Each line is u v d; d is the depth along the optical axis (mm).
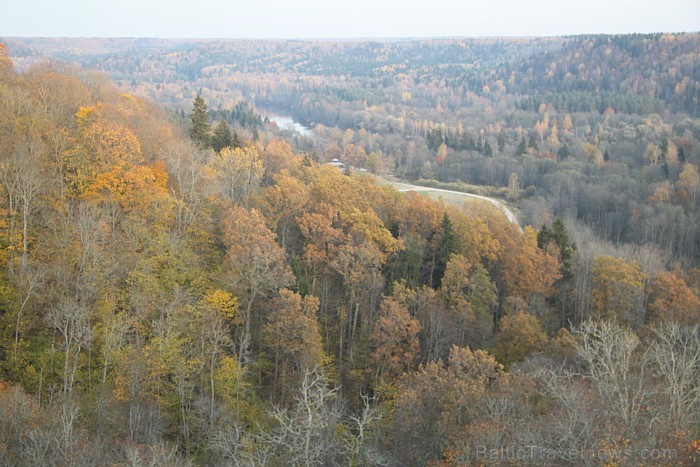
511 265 77812
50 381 45469
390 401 53438
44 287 50000
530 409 40719
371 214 73438
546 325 73250
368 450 39375
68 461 30672
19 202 53719
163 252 56500
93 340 49188
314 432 38562
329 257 68125
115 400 42656
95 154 61312
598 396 38406
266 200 74188
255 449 41406
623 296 73875
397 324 59156
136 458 32031
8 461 30047
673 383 35000
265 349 60031
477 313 70625
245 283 57344
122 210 61062
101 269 51406
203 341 48875
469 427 37344
